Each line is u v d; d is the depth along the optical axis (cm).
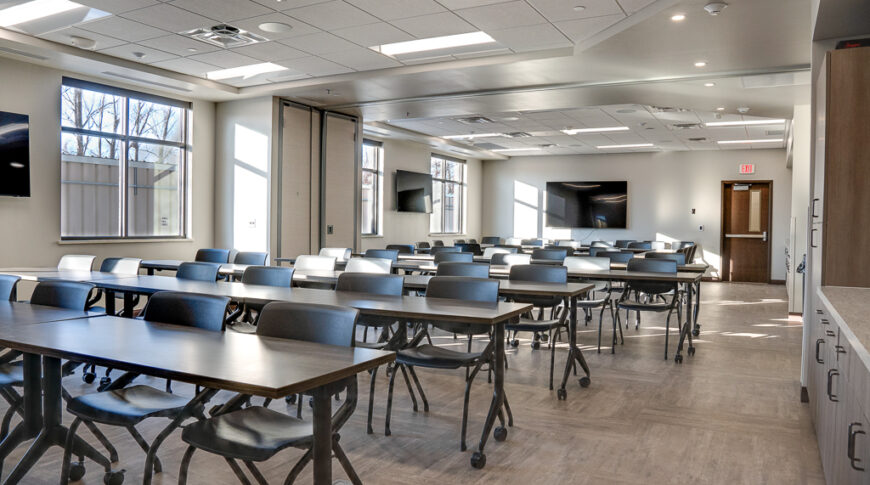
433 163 1491
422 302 352
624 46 604
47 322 272
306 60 710
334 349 224
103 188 786
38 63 695
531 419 388
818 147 358
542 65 682
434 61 706
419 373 504
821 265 329
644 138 1280
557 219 1588
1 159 665
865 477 175
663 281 569
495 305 343
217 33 611
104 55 695
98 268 768
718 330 742
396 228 1355
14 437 254
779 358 580
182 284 444
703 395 448
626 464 315
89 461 304
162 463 304
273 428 232
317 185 945
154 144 845
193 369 190
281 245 884
